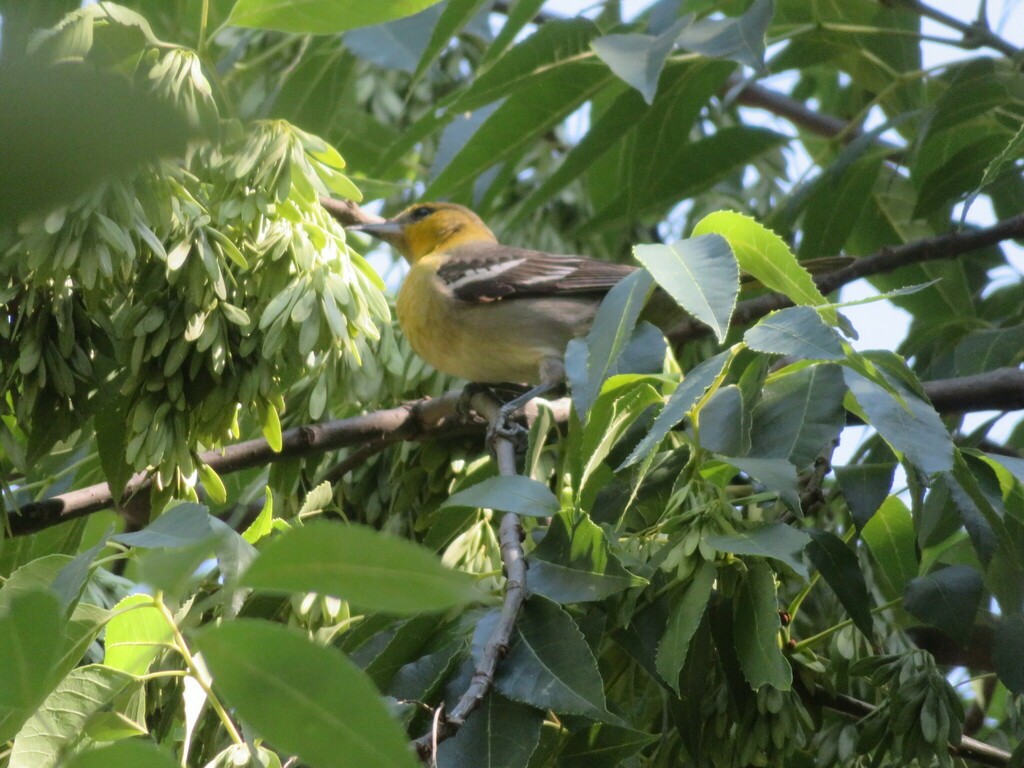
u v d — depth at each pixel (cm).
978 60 1041
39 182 112
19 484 906
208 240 698
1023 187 1252
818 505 816
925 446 602
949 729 661
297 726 252
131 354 707
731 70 1163
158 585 218
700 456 651
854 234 1341
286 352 729
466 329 1155
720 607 646
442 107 1104
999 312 1277
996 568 723
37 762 478
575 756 609
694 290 582
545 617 561
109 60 651
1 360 701
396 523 900
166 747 621
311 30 731
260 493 1045
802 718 648
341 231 767
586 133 1165
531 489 583
